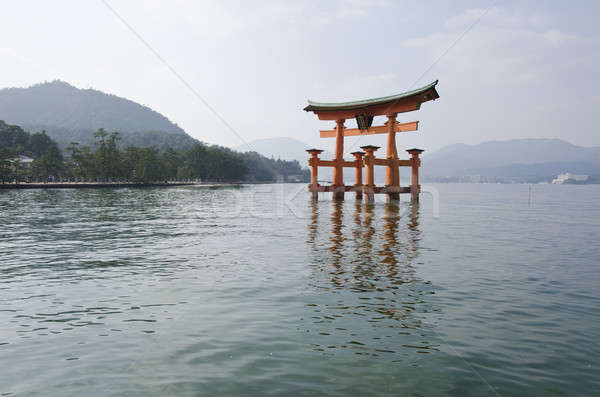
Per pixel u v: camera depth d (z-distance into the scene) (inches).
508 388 191.9
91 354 229.6
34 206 1544.0
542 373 207.2
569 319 286.7
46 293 350.9
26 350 234.8
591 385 195.2
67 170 5012.3
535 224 968.9
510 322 279.7
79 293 350.9
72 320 284.4
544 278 405.4
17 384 196.7
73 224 924.0
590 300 331.6
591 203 2160.4
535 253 551.2
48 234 748.6
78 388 192.7
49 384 196.7
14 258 511.5
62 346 240.4
